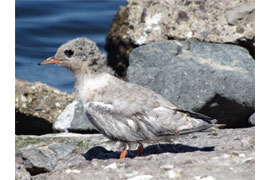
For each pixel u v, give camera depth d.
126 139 12.29
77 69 12.79
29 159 12.65
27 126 16.59
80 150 13.93
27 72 21.72
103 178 11.38
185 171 11.35
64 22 25.77
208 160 11.79
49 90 16.98
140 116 12.12
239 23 17.08
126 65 19.16
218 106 15.48
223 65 16.09
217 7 17.38
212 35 17.09
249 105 15.37
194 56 16.44
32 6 27.14
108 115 12.30
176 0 17.67
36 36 24.67
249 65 16.11
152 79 15.76
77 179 11.42
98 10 27.16
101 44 23.80
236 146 12.91
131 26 17.88
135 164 11.80
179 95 15.49
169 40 16.95
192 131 11.98
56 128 15.92
